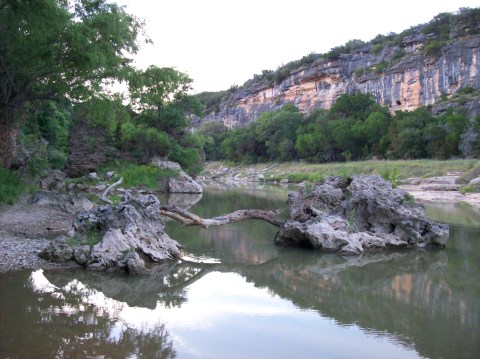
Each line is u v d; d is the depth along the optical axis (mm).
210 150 125062
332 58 135500
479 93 84562
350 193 17438
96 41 17719
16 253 12000
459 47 94438
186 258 13625
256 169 97938
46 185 24859
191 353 6555
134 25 20656
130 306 8828
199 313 8484
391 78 108500
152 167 44438
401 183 49188
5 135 21625
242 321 8062
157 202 14758
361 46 137375
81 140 39531
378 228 15938
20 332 7078
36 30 15125
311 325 7898
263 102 160875
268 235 17953
